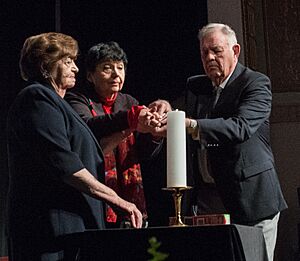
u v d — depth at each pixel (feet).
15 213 7.61
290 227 17.30
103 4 17.53
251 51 18.30
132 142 10.19
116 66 10.27
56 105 7.82
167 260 6.76
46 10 18.95
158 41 16.98
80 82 16.25
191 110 10.44
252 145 9.71
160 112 9.20
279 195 9.78
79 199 7.71
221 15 18.28
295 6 18.71
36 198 7.57
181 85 16.55
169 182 7.54
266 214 9.46
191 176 10.03
